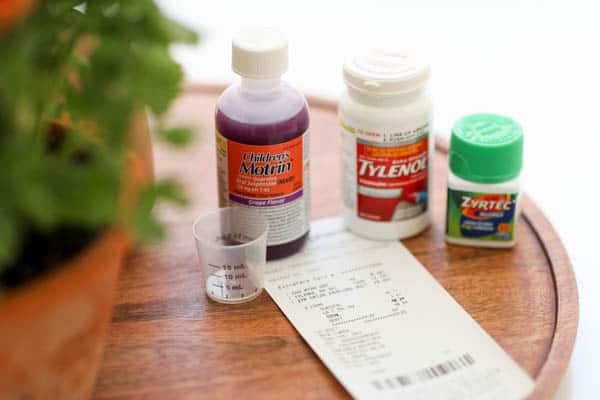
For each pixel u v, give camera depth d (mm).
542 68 1231
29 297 463
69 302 487
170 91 513
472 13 1340
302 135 731
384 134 744
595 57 1249
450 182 763
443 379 640
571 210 978
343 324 697
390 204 779
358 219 797
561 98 1177
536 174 1040
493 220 769
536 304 721
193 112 942
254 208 747
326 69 1245
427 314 708
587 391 722
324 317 705
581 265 883
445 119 1143
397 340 679
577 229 945
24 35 475
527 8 1343
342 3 1370
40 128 528
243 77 708
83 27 507
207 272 728
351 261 773
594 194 1005
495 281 748
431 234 810
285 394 632
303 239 784
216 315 711
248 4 1362
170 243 790
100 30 498
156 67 495
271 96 720
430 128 769
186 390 636
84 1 518
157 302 724
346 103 759
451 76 1221
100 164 483
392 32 1296
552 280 748
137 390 635
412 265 766
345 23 1328
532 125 1128
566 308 709
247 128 709
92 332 536
